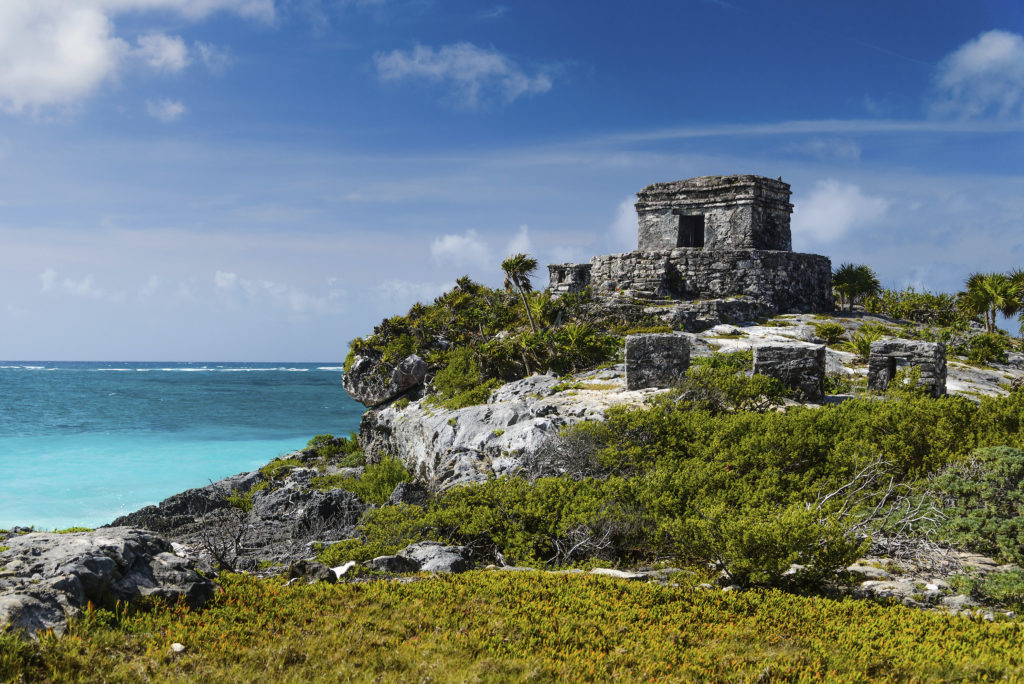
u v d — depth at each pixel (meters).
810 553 10.27
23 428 62.31
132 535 9.12
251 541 21.41
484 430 22.25
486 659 7.47
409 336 48.25
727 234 49.31
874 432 16.34
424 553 12.21
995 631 8.55
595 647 8.05
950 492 12.83
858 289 56.97
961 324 49.53
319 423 69.56
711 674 7.40
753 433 17.03
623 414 18.58
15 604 7.06
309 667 7.19
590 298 47.47
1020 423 15.08
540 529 13.84
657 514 13.22
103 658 6.88
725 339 38.25
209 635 7.73
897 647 8.12
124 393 110.31
